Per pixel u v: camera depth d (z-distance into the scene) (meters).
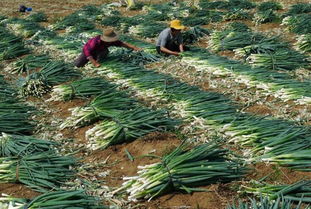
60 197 4.45
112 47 10.74
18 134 6.64
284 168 5.20
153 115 6.33
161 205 4.77
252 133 5.81
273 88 7.64
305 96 7.24
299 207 4.28
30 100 8.25
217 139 6.00
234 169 5.06
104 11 18.84
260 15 14.19
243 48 10.02
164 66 9.73
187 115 6.75
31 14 18.56
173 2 19.86
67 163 5.52
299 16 13.23
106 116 6.75
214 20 14.98
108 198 4.93
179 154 5.12
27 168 5.18
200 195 4.85
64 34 14.50
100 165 5.71
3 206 4.48
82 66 9.95
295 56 9.24
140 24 14.24
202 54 9.90
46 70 8.91
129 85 8.30
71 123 6.87
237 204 4.65
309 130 5.83
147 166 5.05
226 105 6.77
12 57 11.38
